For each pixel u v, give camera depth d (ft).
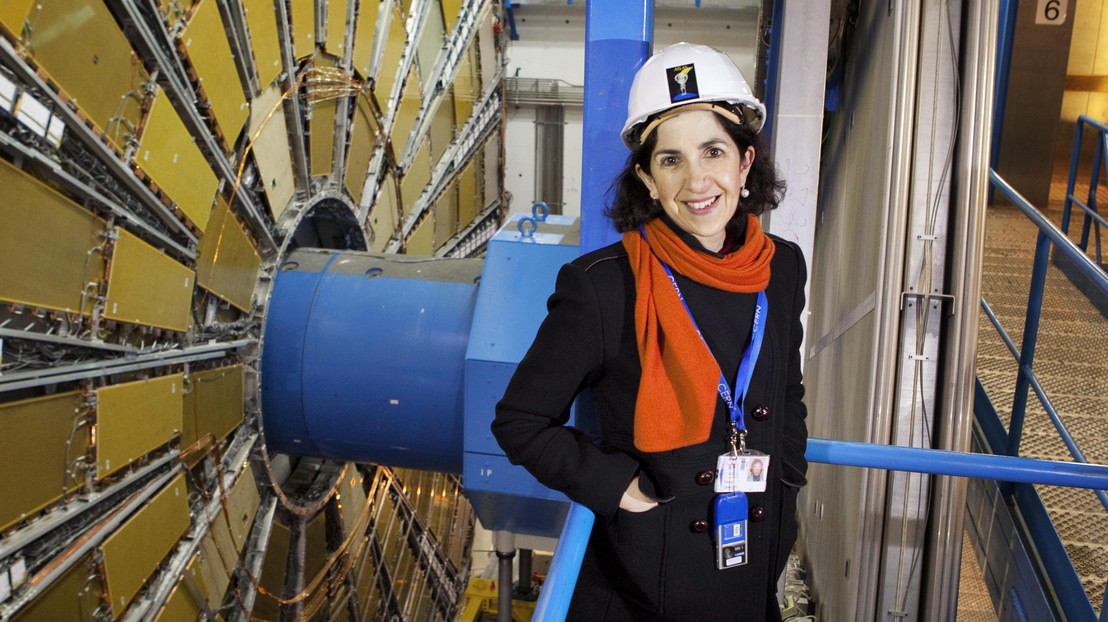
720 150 4.97
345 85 15.79
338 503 16.02
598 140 7.30
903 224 9.53
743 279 5.06
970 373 9.41
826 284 14.08
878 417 9.71
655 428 4.89
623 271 5.11
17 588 8.50
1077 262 8.91
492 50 32.83
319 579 15.23
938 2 9.40
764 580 5.67
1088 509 11.18
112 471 9.64
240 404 12.73
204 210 11.42
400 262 13.93
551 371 4.96
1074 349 15.52
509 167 38.91
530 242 12.36
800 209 11.04
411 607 20.70
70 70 8.56
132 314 9.89
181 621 11.69
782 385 5.47
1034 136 27.55
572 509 5.28
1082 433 12.70
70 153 9.00
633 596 5.58
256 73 12.51
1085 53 31.12
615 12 7.29
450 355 12.66
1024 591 10.11
